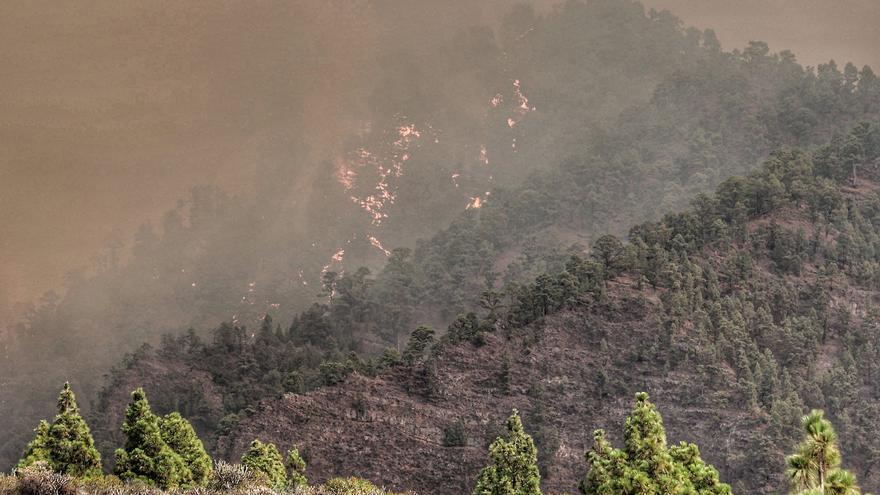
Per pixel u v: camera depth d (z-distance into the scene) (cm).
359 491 13138
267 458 14512
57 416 11725
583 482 11269
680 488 10281
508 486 13162
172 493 11106
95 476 11319
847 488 8119
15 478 9706
